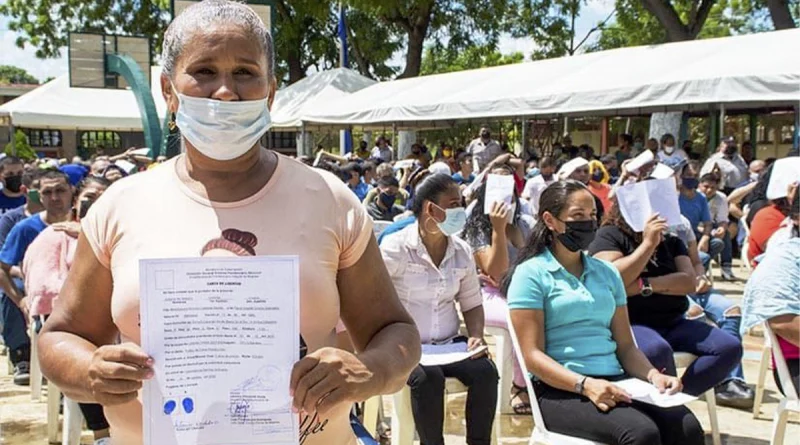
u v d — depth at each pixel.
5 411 5.20
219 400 1.39
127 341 1.53
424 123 18.30
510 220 5.47
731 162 12.34
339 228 1.62
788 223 4.59
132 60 19.34
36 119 24.61
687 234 5.53
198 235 1.52
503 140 22.23
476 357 3.89
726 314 5.26
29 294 4.88
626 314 3.74
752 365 6.09
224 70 1.50
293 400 1.39
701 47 10.91
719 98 9.09
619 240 4.52
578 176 7.81
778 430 3.85
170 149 1.92
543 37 27.31
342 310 1.73
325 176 1.67
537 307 3.54
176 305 1.38
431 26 23.30
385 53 25.52
